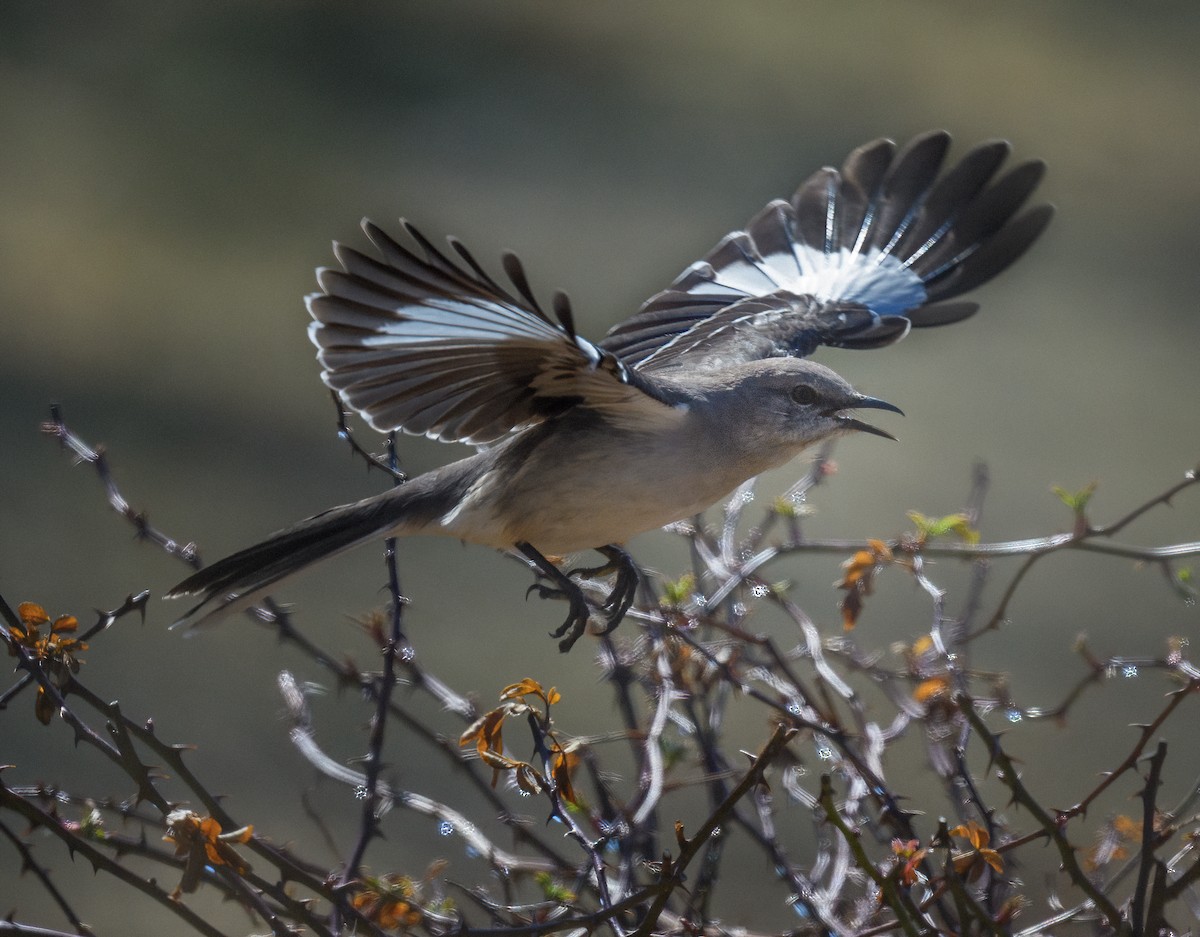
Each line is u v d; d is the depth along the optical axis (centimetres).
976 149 868
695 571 654
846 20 2344
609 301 1747
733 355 764
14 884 966
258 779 1082
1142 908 453
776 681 580
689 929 501
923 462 1536
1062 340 1781
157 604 1255
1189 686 470
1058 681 1232
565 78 2134
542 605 1328
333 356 538
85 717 1113
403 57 2133
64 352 1553
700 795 988
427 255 489
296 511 1405
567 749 479
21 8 2098
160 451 1449
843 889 580
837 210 878
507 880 538
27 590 1249
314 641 1223
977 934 475
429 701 1170
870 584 559
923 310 832
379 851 1023
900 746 956
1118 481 1530
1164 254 1956
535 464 607
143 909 961
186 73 2038
